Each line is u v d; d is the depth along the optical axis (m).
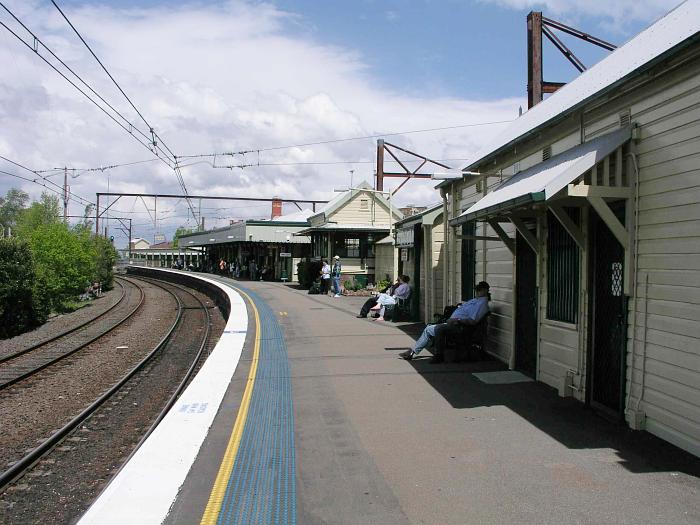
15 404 8.77
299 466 4.96
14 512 4.89
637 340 5.64
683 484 4.43
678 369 5.08
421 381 8.07
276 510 4.11
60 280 24.00
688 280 4.93
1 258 17.67
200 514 4.05
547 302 7.75
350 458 5.14
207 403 6.90
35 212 40.69
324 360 9.63
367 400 7.11
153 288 41.56
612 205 6.10
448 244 12.56
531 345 8.30
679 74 5.03
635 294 5.67
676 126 5.08
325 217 30.84
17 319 17.97
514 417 6.30
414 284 15.20
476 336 9.52
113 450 6.58
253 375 8.53
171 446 5.40
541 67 13.69
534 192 5.64
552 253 7.63
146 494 4.36
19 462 5.86
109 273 39.34
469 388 7.63
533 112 9.33
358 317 16.03
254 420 6.31
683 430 5.04
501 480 4.60
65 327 18.89
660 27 6.33
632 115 5.73
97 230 40.94
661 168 5.28
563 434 5.67
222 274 49.31
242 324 14.49
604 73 6.80
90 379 10.56
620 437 5.50
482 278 10.41
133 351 13.81
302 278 29.56
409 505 4.18
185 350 13.98
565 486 4.45
